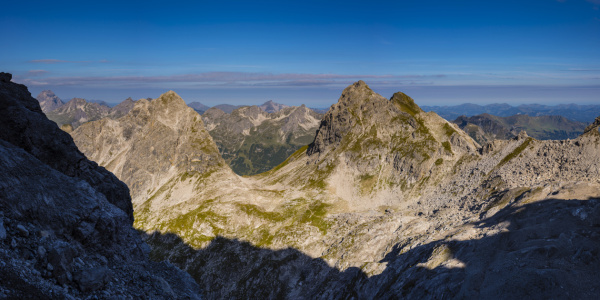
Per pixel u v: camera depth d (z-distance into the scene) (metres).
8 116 49.09
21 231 29.91
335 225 180.25
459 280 67.62
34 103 57.31
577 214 73.38
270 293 145.50
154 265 52.44
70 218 37.78
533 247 64.56
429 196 194.50
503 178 150.25
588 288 52.41
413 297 75.00
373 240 138.62
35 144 51.38
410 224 140.75
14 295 23.41
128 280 38.22
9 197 32.66
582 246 60.66
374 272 104.31
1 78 54.69
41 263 28.92
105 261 39.06
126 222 47.16
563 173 125.94
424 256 92.06
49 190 37.84
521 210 87.31
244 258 172.62
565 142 145.25
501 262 65.25
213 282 164.38
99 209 43.06
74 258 32.91
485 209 117.31
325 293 117.50
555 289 53.28
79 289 29.91
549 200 87.06
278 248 170.12
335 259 141.88
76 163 58.91
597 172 112.62
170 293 42.53
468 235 88.88
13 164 36.16
